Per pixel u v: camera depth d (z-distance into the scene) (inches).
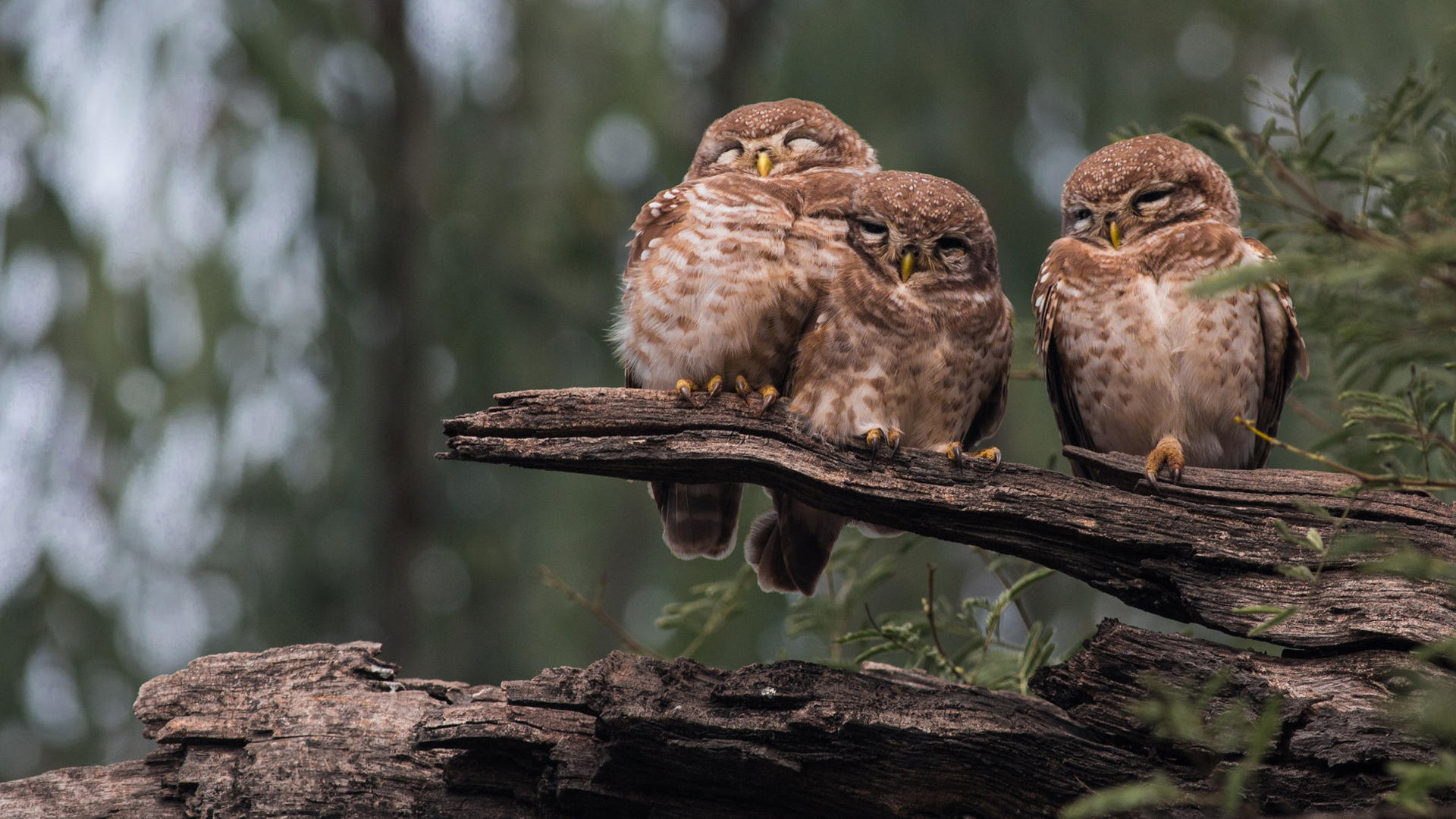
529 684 267.9
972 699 256.5
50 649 561.3
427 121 680.4
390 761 268.7
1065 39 570.9
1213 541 259.9
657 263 331.9
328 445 644.7
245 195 576.4
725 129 396.8
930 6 571.8
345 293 624.1
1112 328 322.7
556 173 677.9
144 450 551.5
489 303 645.9
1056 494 266.7
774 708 253.0
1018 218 571.8
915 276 322.3
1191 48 580.7
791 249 327.9
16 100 526.9
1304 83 510.6
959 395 326.3
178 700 280.2
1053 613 554.6
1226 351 313.9
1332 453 337.4
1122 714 248.1
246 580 607.2
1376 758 233.3
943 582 579.5
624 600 655.1
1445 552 251.3
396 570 654.5
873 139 579.5
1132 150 350.0
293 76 589.3
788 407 309.4
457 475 677.9
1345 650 247.0
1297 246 322.3
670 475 281.6
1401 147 301.7
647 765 253.3
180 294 562.3
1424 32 457.1
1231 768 240.4
